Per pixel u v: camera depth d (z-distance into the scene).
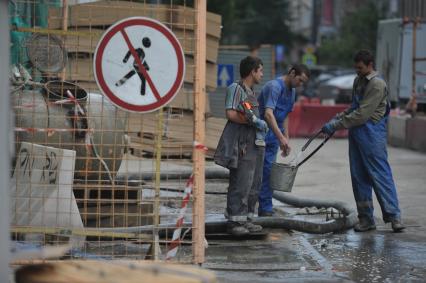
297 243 21.97
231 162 21.45
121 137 20.58
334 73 119.31
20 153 19.00
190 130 28.00
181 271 10.95
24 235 18.52
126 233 18.33
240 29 152.75
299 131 65.00
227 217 22.06
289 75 24.39
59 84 19.84
